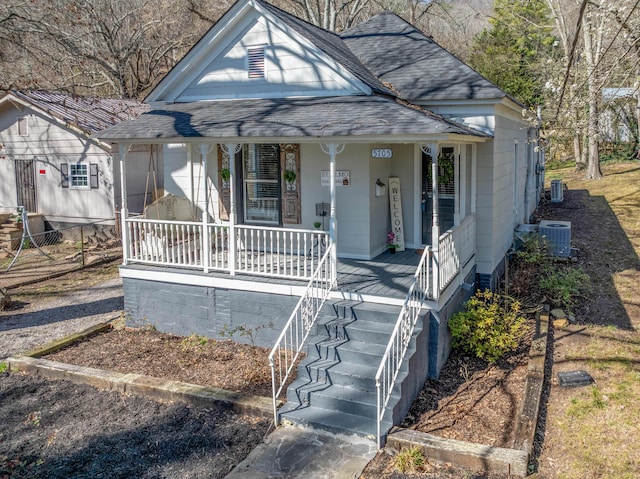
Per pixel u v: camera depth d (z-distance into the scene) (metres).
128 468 6.48
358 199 11.47
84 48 27.61
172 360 9.49
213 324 10.44
